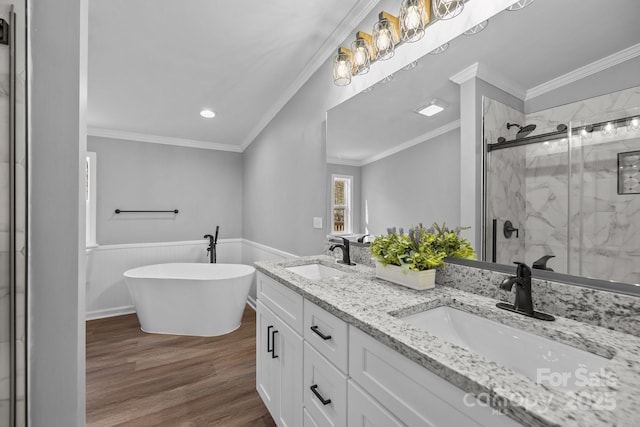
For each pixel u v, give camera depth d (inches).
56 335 31.7
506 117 41.5
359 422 34.0
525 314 35.3
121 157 134.6
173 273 136.0
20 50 29.4
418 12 49.6
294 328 50.8
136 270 122.6
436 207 51.5
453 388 23.4
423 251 47.6
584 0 34.6
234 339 107.0
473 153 45.8
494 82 43.0
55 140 31.6
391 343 28.6
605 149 32.4
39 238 30.8
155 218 141.6
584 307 33.1
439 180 51.1
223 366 88.3
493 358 35.2
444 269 49.2
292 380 51.4
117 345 101.7
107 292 130.4
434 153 52.0
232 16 64.6
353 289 46.3
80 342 33.0
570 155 35.2
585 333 30.1
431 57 52.5
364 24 67.3
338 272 66.4
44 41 31.0
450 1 46.4
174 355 94.7
